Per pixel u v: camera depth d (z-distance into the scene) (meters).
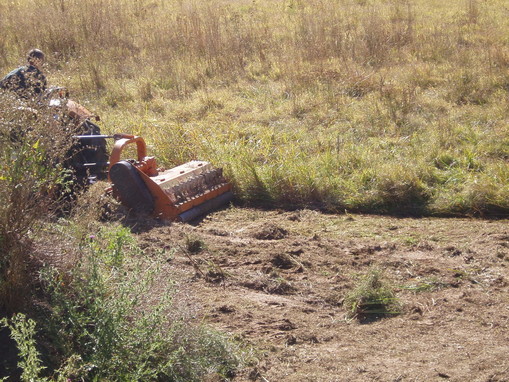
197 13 15.30
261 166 7.70
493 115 9.23
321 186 7.26
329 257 5.66
